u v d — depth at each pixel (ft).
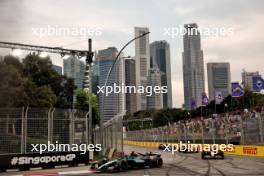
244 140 122.72
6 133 77.10
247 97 303.27
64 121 85.46
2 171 75.41
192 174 63.72
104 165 72.13
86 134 89.10
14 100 166.30
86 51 104.88
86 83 103.60
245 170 68.18
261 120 112.16
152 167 81.66
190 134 175.63
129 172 70.74
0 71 164.76
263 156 110.32
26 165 78.54
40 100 184.96
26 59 227.61
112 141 118.32
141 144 274.16
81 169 78.59
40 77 227.20
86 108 250.57
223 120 141.18
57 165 83.20
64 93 247.50
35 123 80.94
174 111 422.82
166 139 216.95
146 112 476.95
